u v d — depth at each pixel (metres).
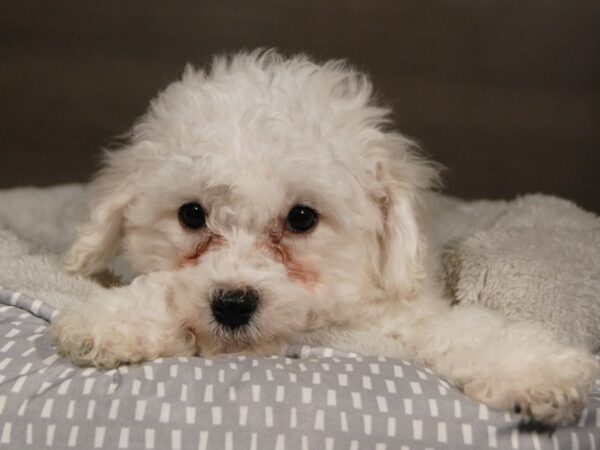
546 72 0.78
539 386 0.36
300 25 0.78
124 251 0.46
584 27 0.77
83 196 0.59
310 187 0.41
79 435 0.36
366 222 0.43
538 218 0.59
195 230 0.42
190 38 0.79
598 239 0.53
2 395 0.36
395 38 0.78
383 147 0.44
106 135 0.81
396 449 0.36
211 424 0.35
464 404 0.37
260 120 0.41
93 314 0.38
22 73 0.80
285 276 0.40
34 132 0.81
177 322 0.40
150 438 0.35
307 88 0.44
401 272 0.43
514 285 0.48
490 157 0.80
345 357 0.39
